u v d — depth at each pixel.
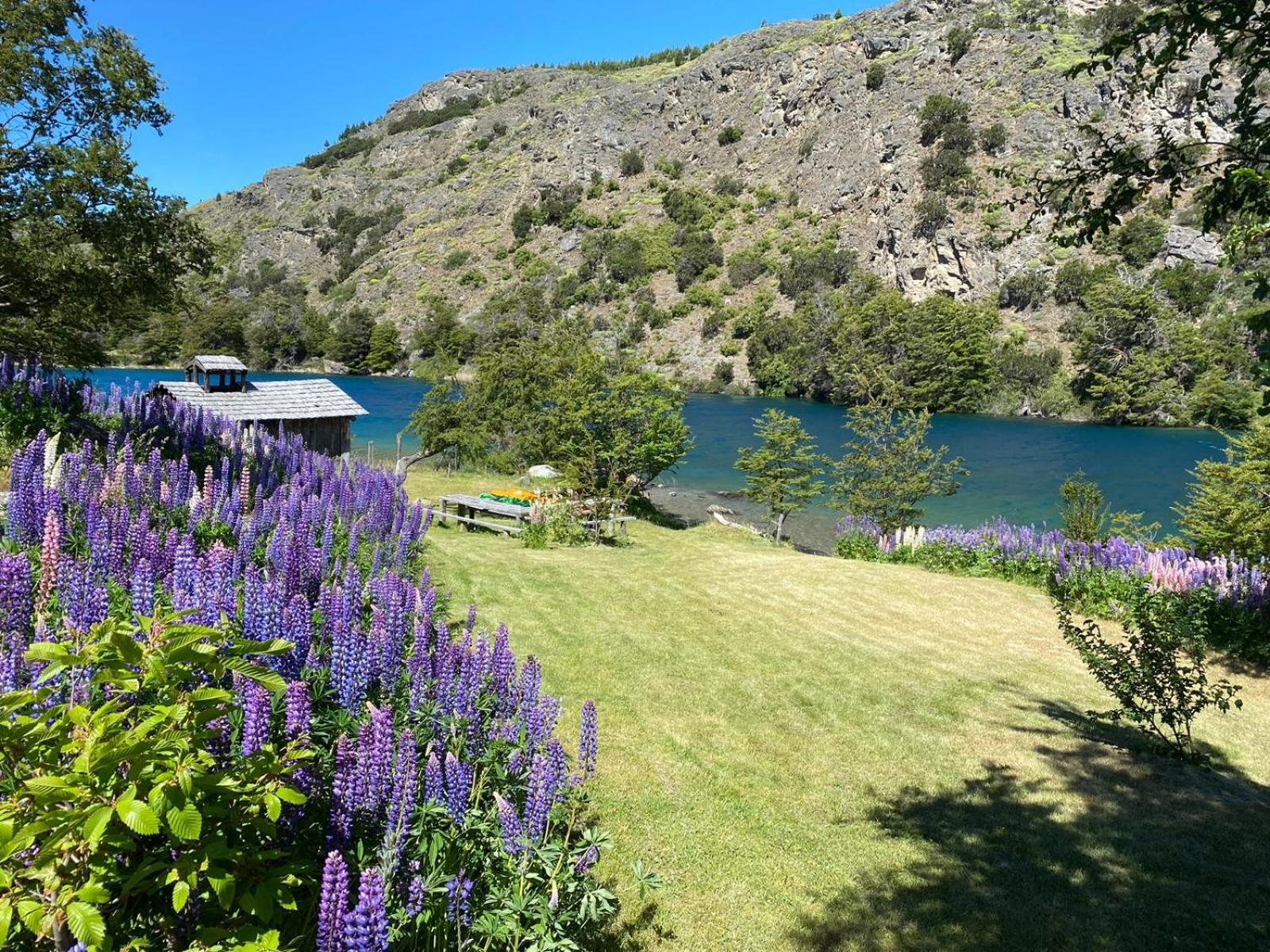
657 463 27.48
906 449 22.33
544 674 9.09
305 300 139.12
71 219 19.88
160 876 2.28
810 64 129.75
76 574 4.58
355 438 48.12
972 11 114.50
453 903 3.28
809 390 77.25
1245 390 55.12
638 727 7.94
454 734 4.46
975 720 8.80
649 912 5.04
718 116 144.88
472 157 174.38
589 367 27.42
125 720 2.61
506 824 3.59
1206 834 6.38
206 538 7.62
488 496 23.56
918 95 107.56
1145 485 36.94
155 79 22.14
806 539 27.09
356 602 5.05
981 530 17.73
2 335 20.94
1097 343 62.19
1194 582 12.38
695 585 14.49
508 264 129.62
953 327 67.62
